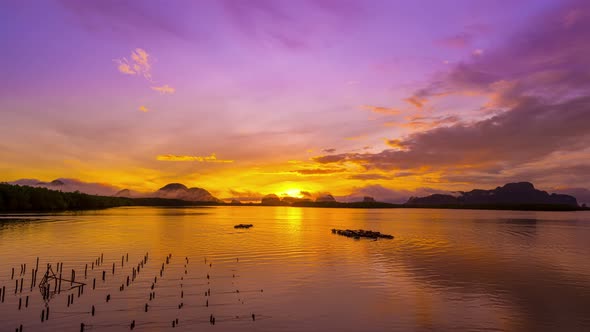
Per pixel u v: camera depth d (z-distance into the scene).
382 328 29.42
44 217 156.00
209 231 113.25
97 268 51.38
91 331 28.39
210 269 51.03
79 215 182.00
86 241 80.31
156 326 29.44
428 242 86.75
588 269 52.91
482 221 189.38
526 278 46.62
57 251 65.88
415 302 36.06
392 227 141.25
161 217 197.25
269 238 93.56
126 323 30.02
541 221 191.12
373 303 35.62
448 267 53.62
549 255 66.75
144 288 40.59
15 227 108.56
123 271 49.44
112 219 158.62
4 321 30.33
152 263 55.41
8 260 56.84
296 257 61.75
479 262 58.22
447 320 31.28
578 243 86.88
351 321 30.80
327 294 38.50
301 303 35.44
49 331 28.31
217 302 35.62
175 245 76.94
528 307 34.88
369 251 69.69
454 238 96.81
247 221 178.75
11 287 40.31
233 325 29.69
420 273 49.19
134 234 98.44
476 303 35.97
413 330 29.11
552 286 42.62
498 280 45.47
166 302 35.56
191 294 38.34
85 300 36.00
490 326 30.16
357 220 199.75
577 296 38.53
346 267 52.84
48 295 37.56
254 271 49.75
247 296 37.66
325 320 30.98
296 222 175.62
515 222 180.50
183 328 29.05
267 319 31.11
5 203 194.62
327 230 122.88
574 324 30.70
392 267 53.25
